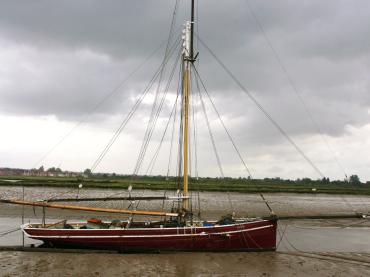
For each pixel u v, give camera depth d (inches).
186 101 1066.7
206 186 3759.8
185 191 1029.2
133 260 858.1
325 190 4254.4
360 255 1018.1
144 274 766.5
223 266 842.2
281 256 955.3
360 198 3651.6
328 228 1482.5
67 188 3127.5
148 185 3567.9
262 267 848.3
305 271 832.9
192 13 1100.5
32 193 2581.2
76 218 1483.8
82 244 910.4
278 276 790.5
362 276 810.8
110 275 752.3
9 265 792.3
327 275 809.5
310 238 1256.8
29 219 1424.7
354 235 1341.0
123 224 985.5
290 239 1227.9
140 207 1930.4
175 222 989.2
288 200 2815.0
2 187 2925.7
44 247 922.7
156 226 998.4
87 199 982.4
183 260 872.9
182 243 934.4
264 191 3644.2
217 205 2129.7
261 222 989.8
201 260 879.1
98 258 861.8
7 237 1092.5
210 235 944.3
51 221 1390.3
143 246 917.8
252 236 976.3
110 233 909.2
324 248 1101.7
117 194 2664.9
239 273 799.7
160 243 924.0
